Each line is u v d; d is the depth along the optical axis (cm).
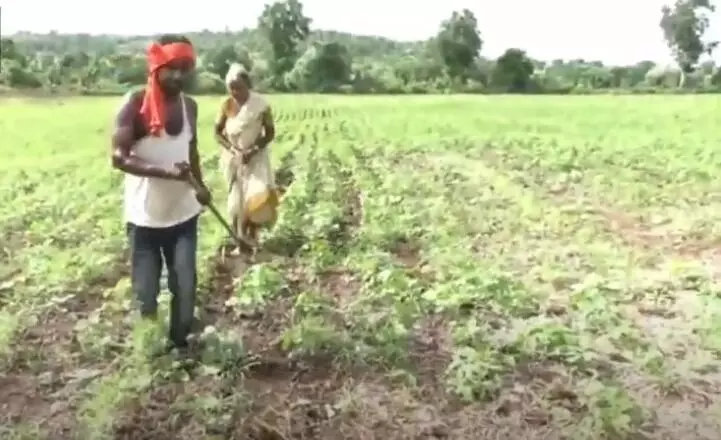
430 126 2297
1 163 1550
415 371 606
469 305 736
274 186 913
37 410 553
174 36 578
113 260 886
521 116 2478
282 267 871
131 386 548
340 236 1004
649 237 1023
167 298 715
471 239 995
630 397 542
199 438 505
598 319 694
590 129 2195
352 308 716
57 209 1141
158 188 588
